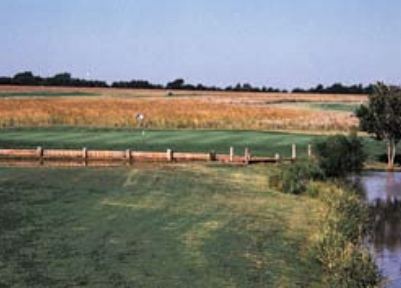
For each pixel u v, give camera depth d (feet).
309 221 112.78
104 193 128.98
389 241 108.17
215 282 74.59
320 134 272.72
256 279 77.00
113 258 82.12
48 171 159.33
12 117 299.79
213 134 263.70
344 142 183.11
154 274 76.28
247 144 237.66
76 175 153.17
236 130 285.84
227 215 113.29
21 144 224.94
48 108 331.57
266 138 253.44
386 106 230.89
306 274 80.89
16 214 106.01
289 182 145.79
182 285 72.79
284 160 199.21
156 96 486.38
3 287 69.56
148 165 182.39
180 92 594.24
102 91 560.20
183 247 88.99
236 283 74.79
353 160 182.80
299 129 300.40
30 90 532.73
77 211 110.01
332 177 177.06
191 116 320.91
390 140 230.48
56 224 99.81
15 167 167.94
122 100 397.60
